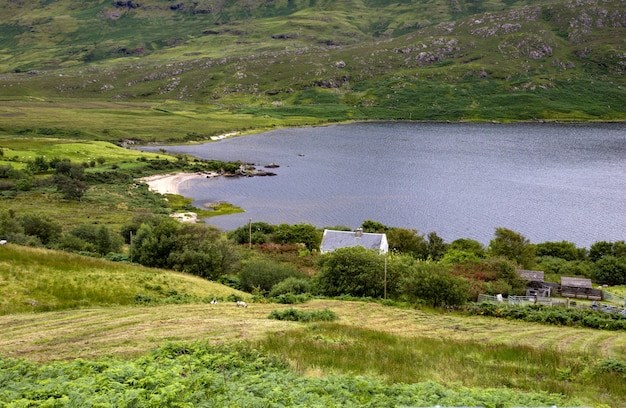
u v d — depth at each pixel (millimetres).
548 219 101688
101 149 177125
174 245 54188
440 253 75125
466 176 142000
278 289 45562
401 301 42750
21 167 141500
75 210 105375
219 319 27703
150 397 11570
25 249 43062
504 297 49562
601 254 76500
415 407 11500
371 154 180500
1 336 22984
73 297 33969
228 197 123375
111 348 20875
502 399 13039
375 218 104188
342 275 45062
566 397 14844
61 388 12703
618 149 184625
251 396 12148
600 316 37406
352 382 13945
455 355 21406
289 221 102875
